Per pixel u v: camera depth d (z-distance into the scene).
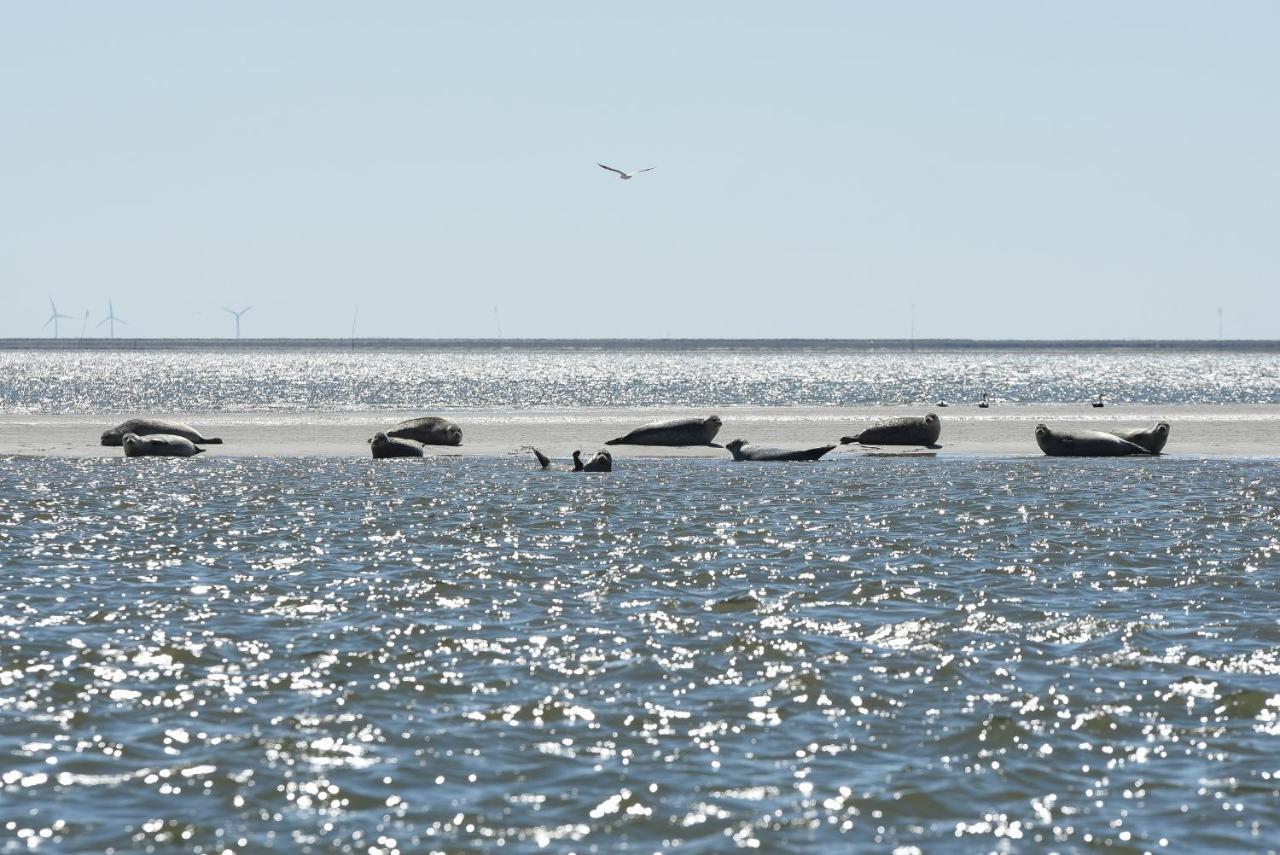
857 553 71.00
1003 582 63.12
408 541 75.81
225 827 34.12
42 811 35.09
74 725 41.84
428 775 37.66
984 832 33.94
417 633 53.38
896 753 39.44
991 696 44.69
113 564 68.81
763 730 41.47
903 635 52.78
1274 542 74.31
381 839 33.44
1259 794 36.41
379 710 43.38
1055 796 36.25
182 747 39.88
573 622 55.28
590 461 117.94
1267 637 52.38
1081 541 74.81
